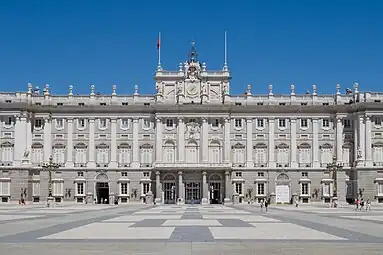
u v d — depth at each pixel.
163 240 35.22
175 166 135.62
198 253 28.58
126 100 140.50
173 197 137.00
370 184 133.25
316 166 137.88
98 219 60.16
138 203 137.12
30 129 138.62
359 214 75.50
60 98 140.25
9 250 29.95
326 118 139.25
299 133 139.00
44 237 37.28
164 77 140.12
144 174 138.75
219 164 136.62
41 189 137.75
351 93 141.62
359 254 28.38
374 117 135.75
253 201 137.50
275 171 138.00
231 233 40.59
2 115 136.88
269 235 38.97
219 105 138.00
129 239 35.88
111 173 138.50
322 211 87.25
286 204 133.88
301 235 39.09
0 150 136.50
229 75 139.50
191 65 140.12
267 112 139.38
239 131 139.38
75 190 138.50
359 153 134.38
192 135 138.62
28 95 138.50
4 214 73.19
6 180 135.12
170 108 138.38
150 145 139.38
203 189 135.38
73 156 139.38
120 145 139.62
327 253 28.75
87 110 139.75
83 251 29.47
